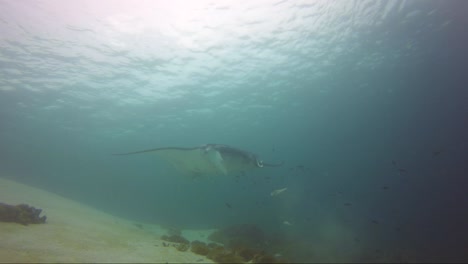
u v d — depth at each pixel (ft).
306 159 262.47
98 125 97.09
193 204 116.06
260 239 35.58
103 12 38.78
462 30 52.39
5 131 103.86
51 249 14.89
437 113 114.21
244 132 129.08
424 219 71.36
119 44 47.93
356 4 41.45
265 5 39.32
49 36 44.39
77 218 27.50
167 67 58.13
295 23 44.70
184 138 128.26
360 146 200.23
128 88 68.28
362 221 63.93
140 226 39.27
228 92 75.77
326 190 88.22
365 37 52.49
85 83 64.39
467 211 75.97
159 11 39.42
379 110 108.47
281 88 76.43
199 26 43.88
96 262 13.82
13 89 65.98
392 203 102.01
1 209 19.74
